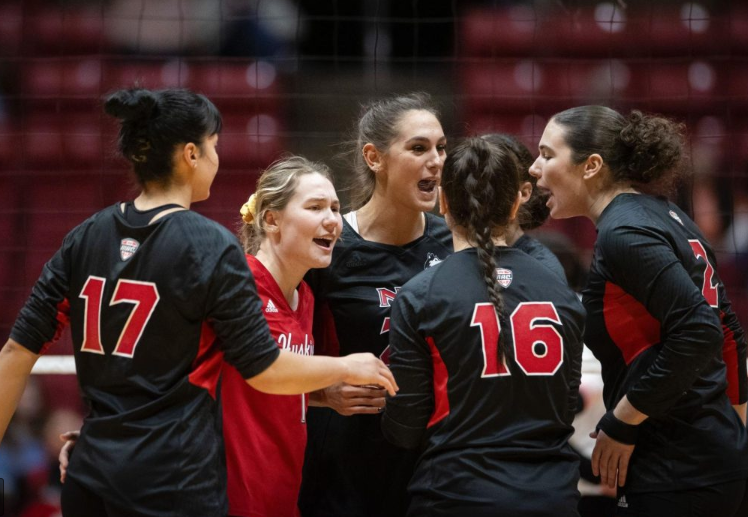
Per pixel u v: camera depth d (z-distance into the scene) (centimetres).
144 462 692
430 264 931
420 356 761
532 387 743
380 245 923
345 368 743
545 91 2339
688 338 783
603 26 2392
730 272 2147
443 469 737
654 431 851
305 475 948
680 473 830
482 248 763
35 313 747
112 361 717
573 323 772
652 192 908
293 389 723
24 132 2298
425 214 970
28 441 1698
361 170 959
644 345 848
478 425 736
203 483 705
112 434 705
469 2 2377
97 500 710
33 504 1673
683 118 2323
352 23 2362
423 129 886
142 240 720
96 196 2256
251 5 2398
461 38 2372
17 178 2259
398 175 892
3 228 2223
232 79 2348
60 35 2391
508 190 786
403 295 775
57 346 1888
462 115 2295
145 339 709
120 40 2398
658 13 2392
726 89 2342
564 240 1866
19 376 752
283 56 2367
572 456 761
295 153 2283
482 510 712
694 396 833
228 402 816
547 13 2386
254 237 909
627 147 877
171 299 705
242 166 2286
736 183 2242
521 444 734
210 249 712
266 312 834
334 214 852
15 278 2184
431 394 765
